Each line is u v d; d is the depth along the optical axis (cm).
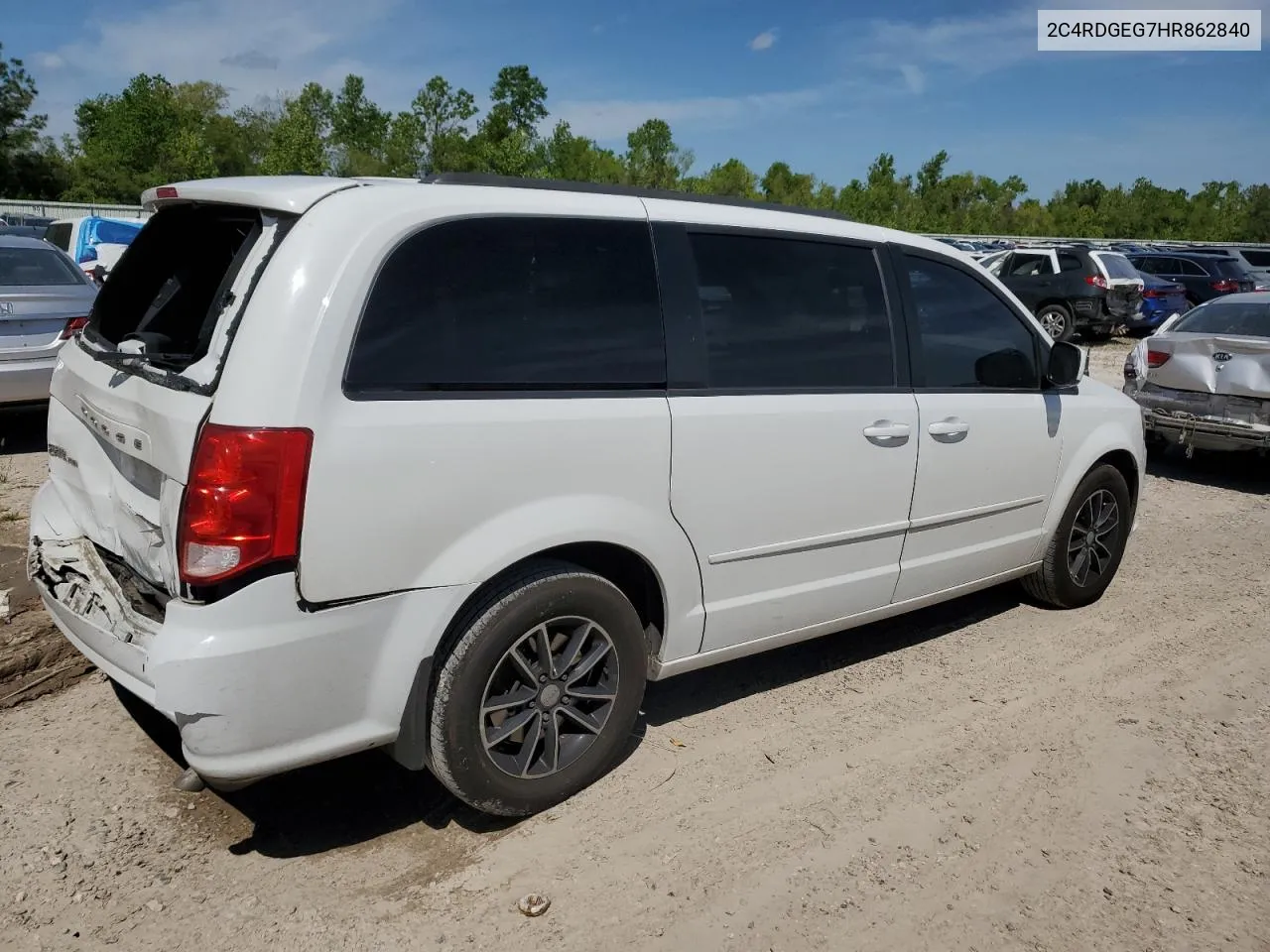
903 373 399
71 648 390
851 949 265
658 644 344
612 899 280
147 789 322
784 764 357
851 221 401
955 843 313
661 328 326
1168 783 354
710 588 347
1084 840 318
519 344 295
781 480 354
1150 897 291
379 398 266
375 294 268
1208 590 568
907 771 356
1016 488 456
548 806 321
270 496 249
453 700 287
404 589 272
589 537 305
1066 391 483
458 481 277
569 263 308
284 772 266
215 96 6662
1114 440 505
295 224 266
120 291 349
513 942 262
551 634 312
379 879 285
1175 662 461
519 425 288
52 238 1642
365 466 261
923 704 409
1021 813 331
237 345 255
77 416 332
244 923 264
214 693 248
